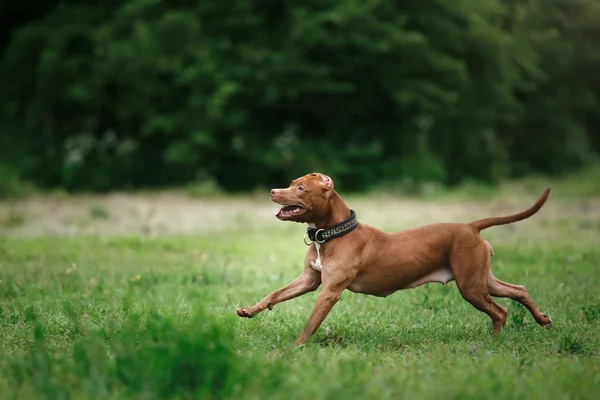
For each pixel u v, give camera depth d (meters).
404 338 6.44
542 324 6.75
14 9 32.28
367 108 31.88
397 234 6.53
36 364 4.93
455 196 26.48
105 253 11.59
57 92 29.28
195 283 9.50
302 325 6.84
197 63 28.08
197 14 29.00
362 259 6.34
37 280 9.32
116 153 30.28
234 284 9.52
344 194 28.14
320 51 29.89
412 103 30.19
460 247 6.45
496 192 28.33
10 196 23.45
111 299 8.19
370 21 28.12
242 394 4.35
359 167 29.95
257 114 31.11
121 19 28.38
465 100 32.28
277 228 16.52
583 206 22.62
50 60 27.92
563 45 37.56
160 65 27.61
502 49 31.50
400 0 29.66
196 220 18.19
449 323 7.09
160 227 16.41
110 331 6.09
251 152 29.42
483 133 33.84
